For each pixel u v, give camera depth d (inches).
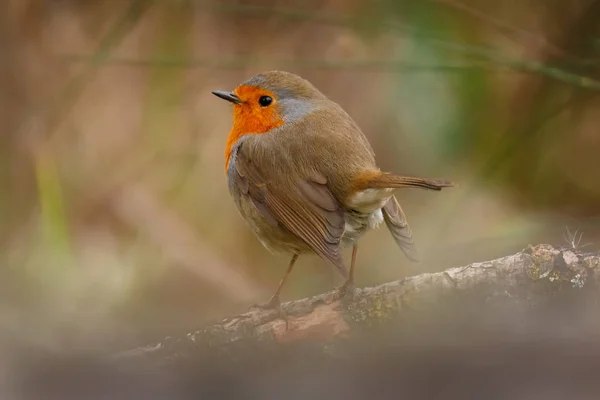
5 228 446.0
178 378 171.0
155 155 477.1
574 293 219.0
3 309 391.2
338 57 480.4
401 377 163.5
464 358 160.6
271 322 227.5
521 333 166.7
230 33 491.8
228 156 313.3
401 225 285.7
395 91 438.0
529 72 363.6
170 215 463.5
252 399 169.3
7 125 470.0
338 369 174.1
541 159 452.1
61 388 163.8
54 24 491.8
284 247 298.5
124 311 414.0
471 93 422.3
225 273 441.4
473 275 222.1
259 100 302.5
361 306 225.0
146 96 486.0
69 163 471.2
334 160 280.1
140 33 490.6
